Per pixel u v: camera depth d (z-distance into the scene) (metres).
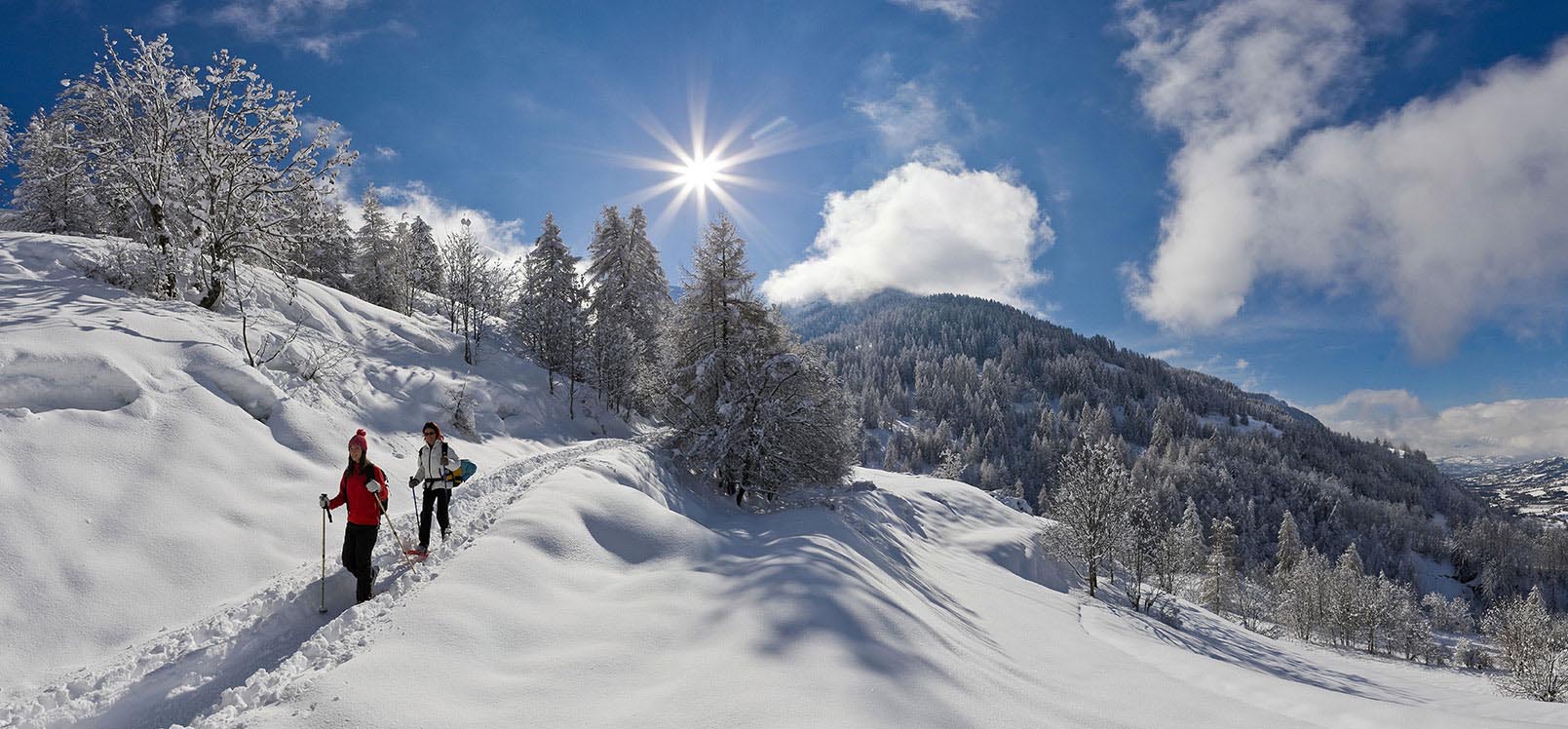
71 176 18.23
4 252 16.00
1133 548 29.42
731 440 18.89
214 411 11.32
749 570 8.08
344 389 18.92
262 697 4.15
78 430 9.28
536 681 4.77
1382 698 16.70
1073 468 30.77
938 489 37.41
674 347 21.36
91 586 7.02
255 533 9.02
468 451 19.83
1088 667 9.08
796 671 4.77
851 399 22.78
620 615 6.35
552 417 30.16
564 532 8.30
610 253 42.75
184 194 17.27
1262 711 7.31
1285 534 99.62
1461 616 89.88
